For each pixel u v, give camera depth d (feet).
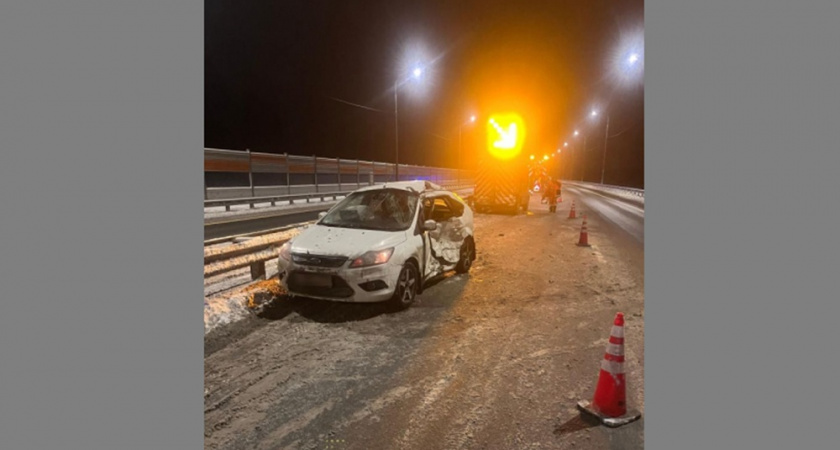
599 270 26.96
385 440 9.87
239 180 92.53
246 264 20.67
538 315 18.37
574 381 12.73
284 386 12.16
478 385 12.37
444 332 16.22
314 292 17.44
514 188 62.95
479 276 24.91
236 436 9.96
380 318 17.51
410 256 18.95
